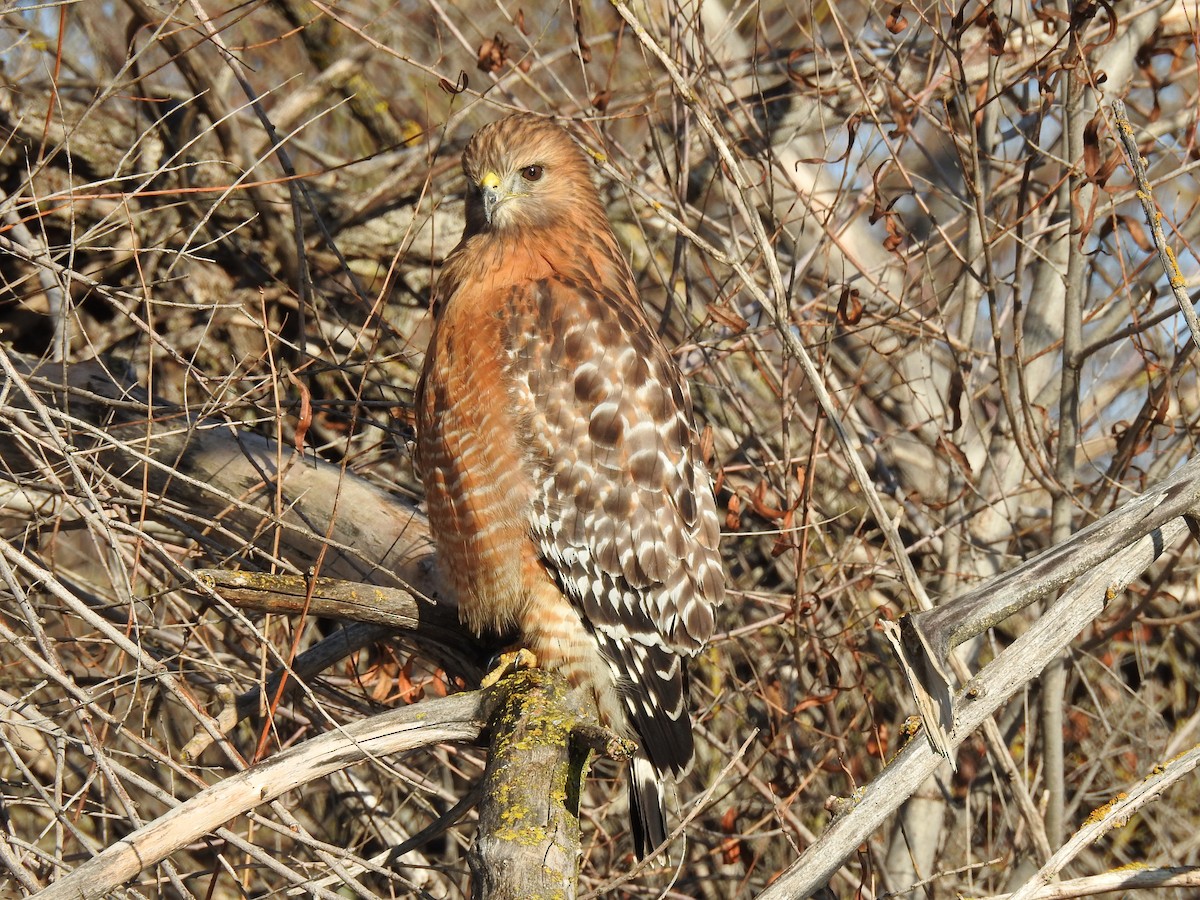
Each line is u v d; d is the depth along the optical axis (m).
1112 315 12.40
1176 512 6.71
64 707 8.75
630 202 11.47
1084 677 12.27
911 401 12.84
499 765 6.39
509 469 8.53
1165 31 12.66
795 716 10.78
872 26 13.70
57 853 7.07
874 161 13.20
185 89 13.23
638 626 8.66
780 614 11.41
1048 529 12.59
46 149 11.66
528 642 8.71
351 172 13.34
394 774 8.05
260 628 9.49
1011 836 12.23
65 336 8.15
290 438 9.62
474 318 8.70
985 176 12.08
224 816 6.43
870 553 11.83
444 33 14.05
